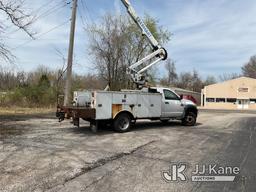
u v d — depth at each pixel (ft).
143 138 37.40
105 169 23.20
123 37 108.88
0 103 90.58
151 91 47.52
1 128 44.62
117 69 109.19
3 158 25.94
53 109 85.51
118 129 41.68
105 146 31.96
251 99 204.85
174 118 49.06
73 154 27.81
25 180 20.26
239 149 31.50
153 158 26.94
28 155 27.17
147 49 107.24
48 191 18.28
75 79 104.47
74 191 18.38
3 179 20.40
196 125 52.95
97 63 156.25
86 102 41.78
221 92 210.59
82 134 39.86
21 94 93.91
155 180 20.84
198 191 18.89
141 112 43.91
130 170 23.07
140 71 52.85
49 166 23.67
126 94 42.29
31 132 41.01
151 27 107.96
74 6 62.69
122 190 18.75
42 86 98.27
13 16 48.78
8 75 135.23
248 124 58.03
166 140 36.27
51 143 33.04
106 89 47.67
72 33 62.69
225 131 45.39
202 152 29.76
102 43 110.01
